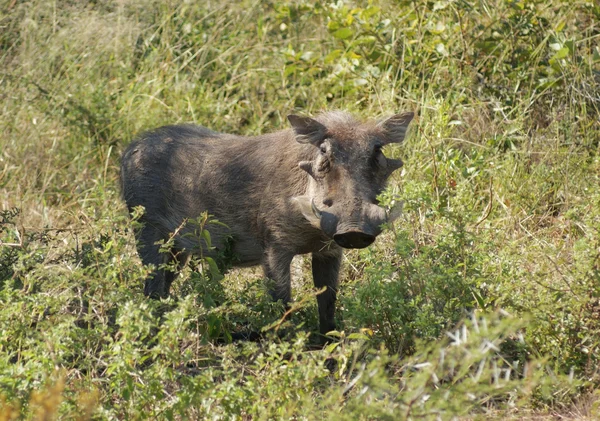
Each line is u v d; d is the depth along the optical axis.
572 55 16.69
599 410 8.94
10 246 12.00
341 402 8.48
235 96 18.97
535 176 14.88
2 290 10.55
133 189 13.05
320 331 12.05
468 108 16.47
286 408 8.11
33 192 17.03
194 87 19.11
